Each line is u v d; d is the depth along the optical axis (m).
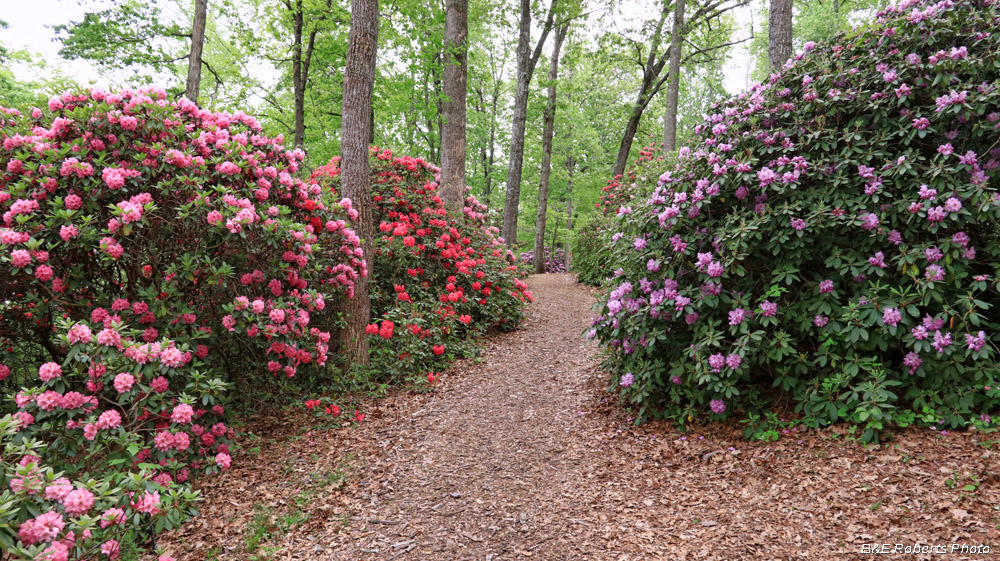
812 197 3.75
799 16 16.06
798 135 4.09
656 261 4.16
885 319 3.29
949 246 3.30
